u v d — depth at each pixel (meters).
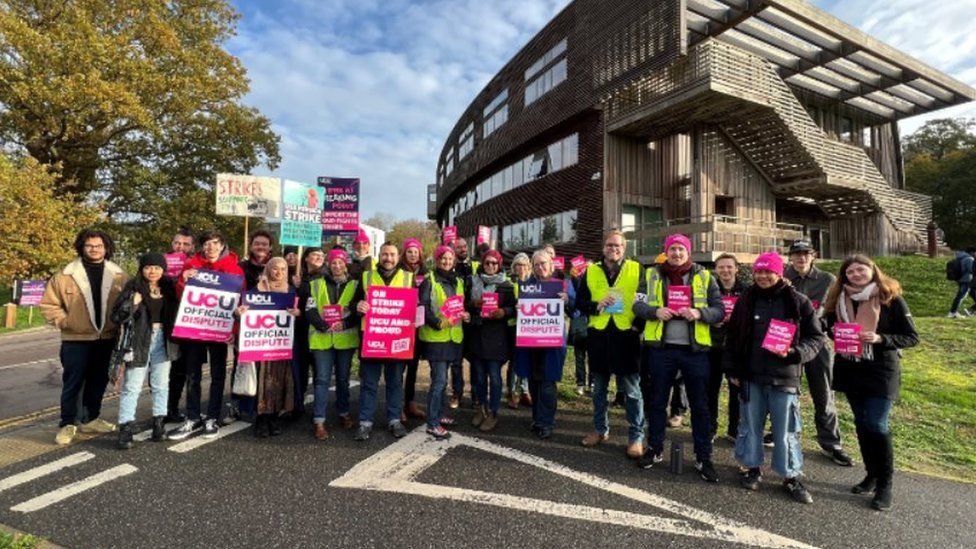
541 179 21.91
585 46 18.48
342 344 5.35
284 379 5.30
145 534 3.32
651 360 4.59
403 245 5.73
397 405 5.38
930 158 41.88
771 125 16.38
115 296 5.30
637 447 4.75
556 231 20.89
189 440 5.09
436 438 5.25
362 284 5.27
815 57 18.19
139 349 4.85
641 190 18.78
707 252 15.57
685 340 4.45
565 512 3.65
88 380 5.31
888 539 3.37
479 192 30.12
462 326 5.84
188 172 26.80
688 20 15.85
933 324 10.19
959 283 11.34
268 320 5.18
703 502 3.87
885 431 3.88
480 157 28.00
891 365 3.92
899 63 17.92
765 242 17.33
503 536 3.31
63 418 4.98
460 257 7.82
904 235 20.98
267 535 3.31
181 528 3.39
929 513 3.75
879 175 18.97
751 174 18.55
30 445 4.93
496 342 5.57
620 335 4.78
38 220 17.84
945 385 6.80
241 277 5.36
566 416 6.09
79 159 23.70
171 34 22.64
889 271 15.50
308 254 6.05
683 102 15.02
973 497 4.04
